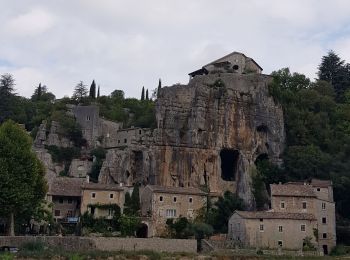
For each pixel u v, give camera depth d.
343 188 138.38
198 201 133.88
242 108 157.75
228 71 180.25
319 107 170.88
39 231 123.31
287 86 179.50
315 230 121.25
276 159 155.38
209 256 103.88
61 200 131.75
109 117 194.88
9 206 104.75
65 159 167.12
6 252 93.81
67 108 190.25
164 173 149.12
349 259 108.25
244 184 148.62
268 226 119.62
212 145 152.75
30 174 109.94
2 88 198.62
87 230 121.94
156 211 128.00
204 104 154.88
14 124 118.12
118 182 148.50
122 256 98.50
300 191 129.12
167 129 153.62
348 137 156.00
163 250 109.12
